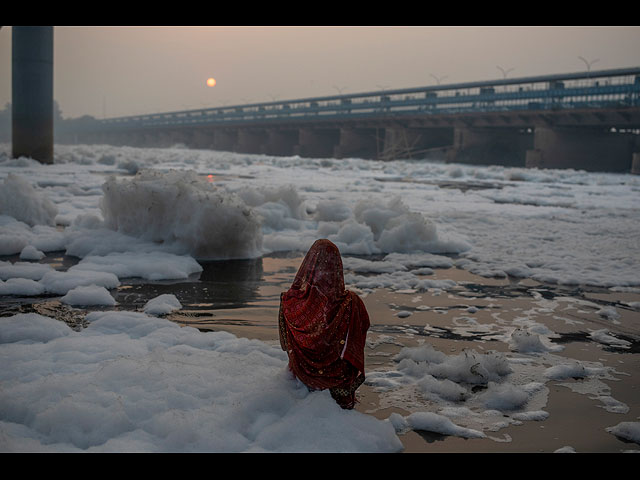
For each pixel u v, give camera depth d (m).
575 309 5.99
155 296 6.03
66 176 23.19
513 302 6.23
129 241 8.27
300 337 3.41
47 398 3.20
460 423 3.38
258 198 11.34
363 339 3.41
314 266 3.39
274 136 107.19
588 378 4.11
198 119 144.50
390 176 32.78
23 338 4.45
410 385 3.91
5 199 9.92
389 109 87.06
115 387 3.37
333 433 3.04
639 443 3.17
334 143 102.69
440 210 15.09
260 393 3.28
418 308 5.89
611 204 18.58
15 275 6.46
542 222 13.19
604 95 56.38
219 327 5.04
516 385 3.96
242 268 7.61
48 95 30.61
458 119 70.81
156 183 8.52
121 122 184.88
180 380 3.46
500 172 36.62
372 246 9.26
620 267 8.15
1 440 2.75
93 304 5.62
